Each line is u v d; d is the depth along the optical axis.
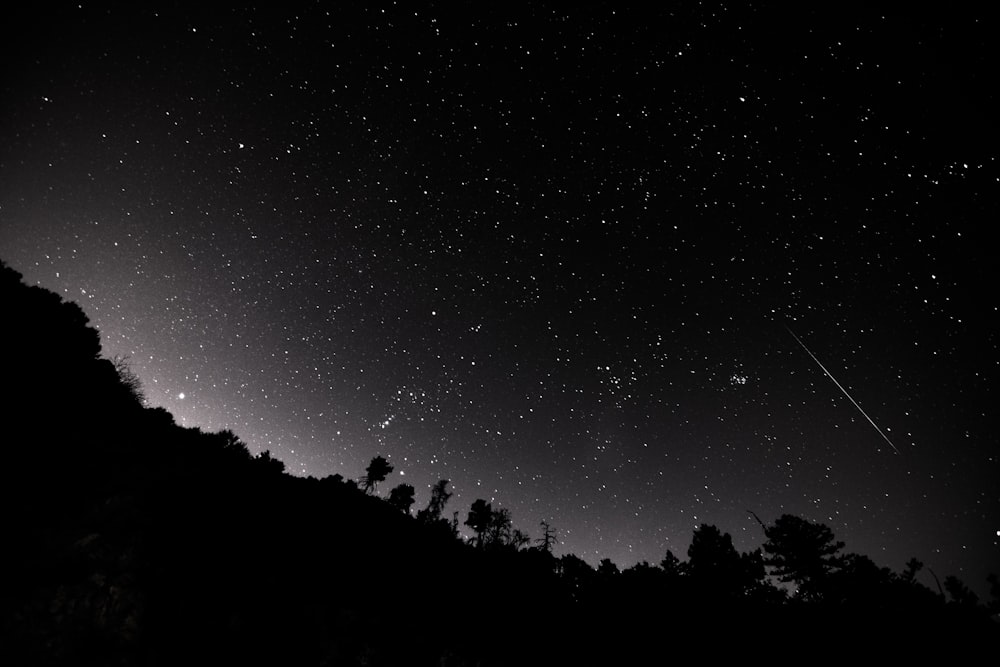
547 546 31.62
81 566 9.35
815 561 19.58
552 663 14.66
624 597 19.34
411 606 13.88
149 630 8.94
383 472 33.12
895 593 17.00
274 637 10.20
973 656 13.98
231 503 14.06
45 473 11.59
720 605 18.88
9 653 7.49
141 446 15.86
